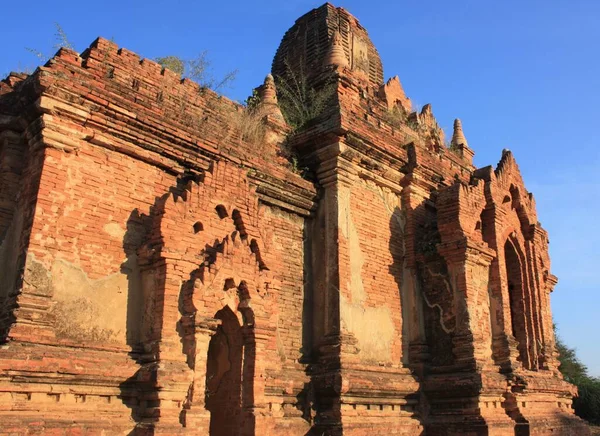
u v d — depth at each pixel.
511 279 20.20
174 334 10.69
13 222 10.50
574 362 49.88
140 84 12.12
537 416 16.23
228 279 11.73
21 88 10.74
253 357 11.80
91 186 10.80
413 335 15.41
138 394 10.26
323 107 15.64
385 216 15.84
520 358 19.48
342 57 16.72
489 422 13.71
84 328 10.12
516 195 19.78
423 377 14.87
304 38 20.66
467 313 14.91
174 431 9.88
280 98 18.70
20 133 11.04
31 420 8.63
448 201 15.92
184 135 12.26
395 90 20.88
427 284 15.84
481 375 14.05
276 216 14.24
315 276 14.43
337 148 14.59
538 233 20.67
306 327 14.03
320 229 14.68
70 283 10.08
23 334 9.20
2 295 9.96
